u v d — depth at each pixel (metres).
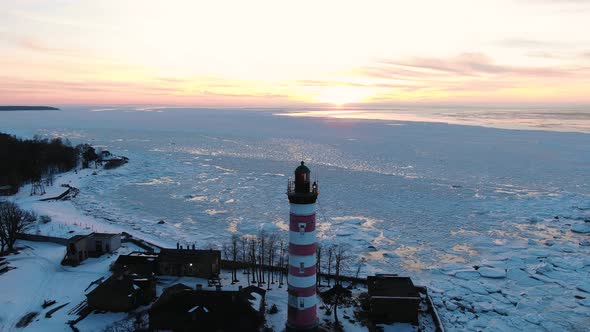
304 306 45.34
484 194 120.25
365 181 136.62
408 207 108.44
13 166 134.00
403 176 144.38
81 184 134.25
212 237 86.81
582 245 82.56
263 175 147.00
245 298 51.78
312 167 160.75
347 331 51.25
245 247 79.38
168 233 89.19
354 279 65.25
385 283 57.50
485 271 70.62
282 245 81.19
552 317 57.06
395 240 85.94
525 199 114.19
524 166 158.75
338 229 91.75
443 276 69.88
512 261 74.94
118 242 78.19
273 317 53.34
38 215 96.88
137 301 56.31
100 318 53.38
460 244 84.06
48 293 60.34
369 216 101.44
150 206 110.00
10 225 77.12
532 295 63.16
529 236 88.06
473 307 59.62
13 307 55.94
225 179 141.00
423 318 55.69
